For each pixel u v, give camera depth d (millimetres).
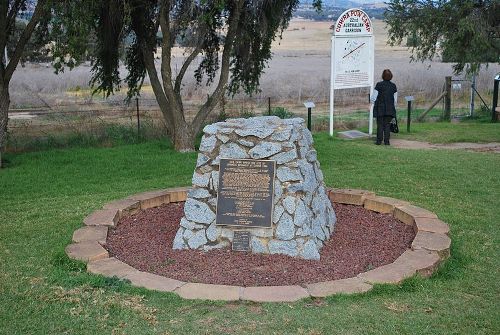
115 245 6508
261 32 14305
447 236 6367
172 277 5613
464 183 9578
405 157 11969
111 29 13273
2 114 11367
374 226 7141
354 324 4543
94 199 8812
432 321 4633
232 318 4660
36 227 7395
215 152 6473
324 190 7117
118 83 14914
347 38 15375
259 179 6258
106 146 14070
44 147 13852
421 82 27734
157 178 10297
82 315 4766
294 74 33562
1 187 9641
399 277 5320
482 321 4648
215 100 13328
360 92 28094
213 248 6270
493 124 18109
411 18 18281
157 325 4578
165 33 12328
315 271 5684
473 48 16922
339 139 15180
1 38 11195
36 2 12008
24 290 5270
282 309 4793
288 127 6367
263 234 6180
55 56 11469
